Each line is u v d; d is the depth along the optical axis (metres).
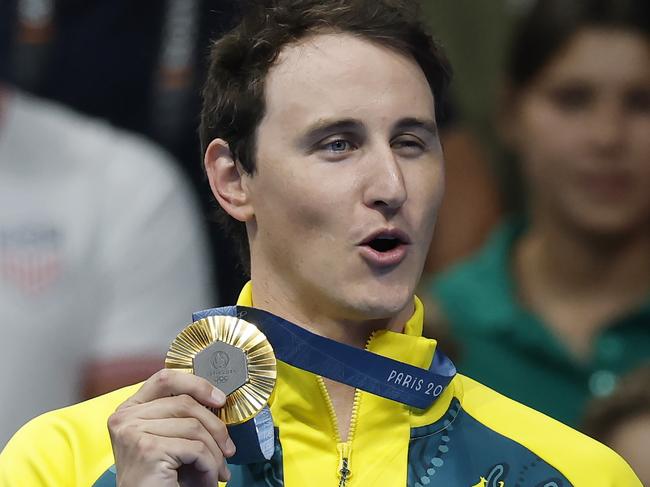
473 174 19.88
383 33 10.34
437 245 19.44
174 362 9.99
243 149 10.50
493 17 21.28
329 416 10.45
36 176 16.55
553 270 17.58
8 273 15.96
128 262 16.64
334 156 10.09
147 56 18.55
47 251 16.20
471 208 19.66
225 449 9.74
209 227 18.03
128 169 17.00
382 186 9.96
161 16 18.58
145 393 9.87
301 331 10.22
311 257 10.11
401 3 10.54
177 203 17.17
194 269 17.11
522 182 19.92
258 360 9.91
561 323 17.39
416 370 10.30
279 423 10.48
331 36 10.30
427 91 10.35
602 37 17.56
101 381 16.30
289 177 10.14
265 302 10.49
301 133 10.12
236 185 10.67
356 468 10.40
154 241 16.84
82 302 16.27
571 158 17.52
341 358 10.20
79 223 16.47
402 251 10.05
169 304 16.78
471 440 10.59
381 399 10.47
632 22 17.50
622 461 10.69
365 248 10.00
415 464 10.41
